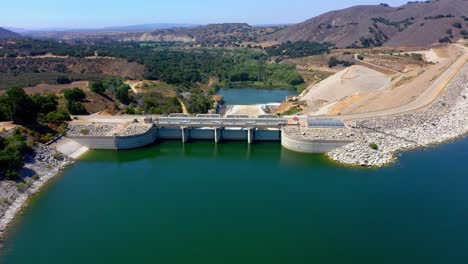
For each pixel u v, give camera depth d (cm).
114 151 11288
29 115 10969
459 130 11900
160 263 6006
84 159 10788
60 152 10506
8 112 10900
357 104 14300
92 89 15562
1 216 7325
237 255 6191
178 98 18212
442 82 16025
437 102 13662
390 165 9588
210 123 11888
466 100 14425
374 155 9931
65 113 12494
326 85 19562
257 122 11900
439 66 19512
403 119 12056
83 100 14650
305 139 10706
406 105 13475
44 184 9000
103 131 11781
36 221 7288
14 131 10212
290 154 10850
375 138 10800
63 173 9738
